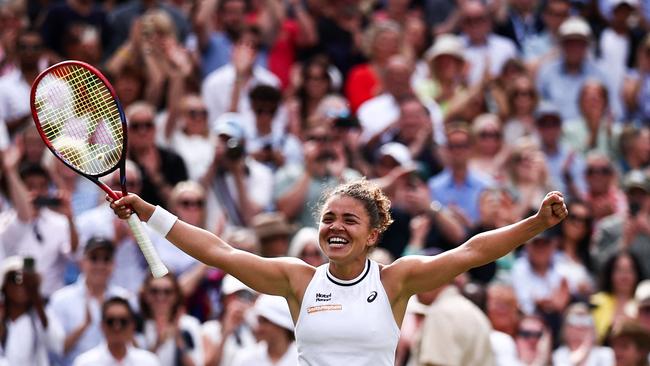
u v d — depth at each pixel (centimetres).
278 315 3647
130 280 4191
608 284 4434
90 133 2620
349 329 2391
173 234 2427
